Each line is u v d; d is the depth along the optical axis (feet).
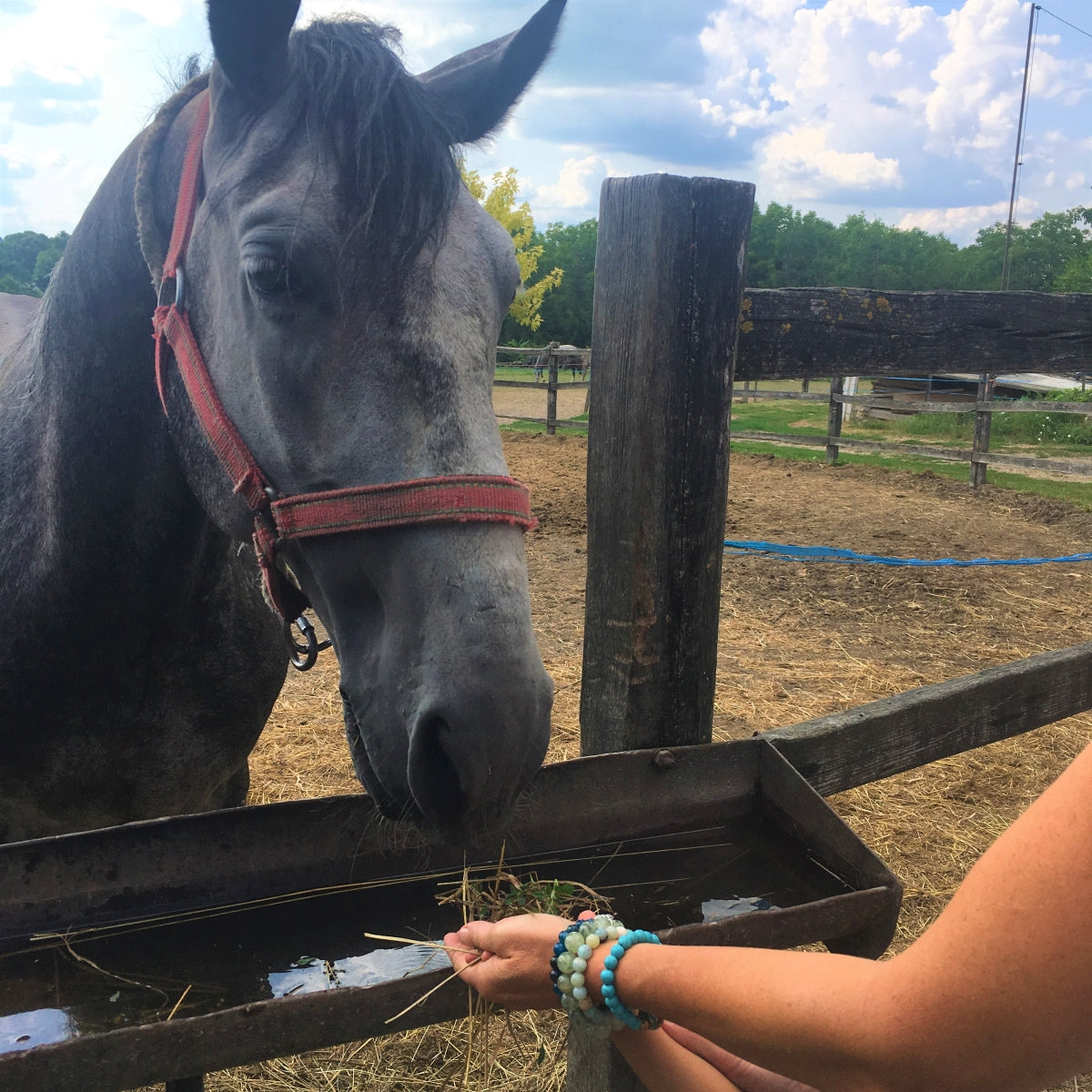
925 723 6.83
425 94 4.29
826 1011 2.65
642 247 5.06
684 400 5.24
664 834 5.23
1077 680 8.11
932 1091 2.53
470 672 3.64
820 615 18.08
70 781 5.95
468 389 4.08
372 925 4.56
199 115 4.86
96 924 4.17
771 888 4.86
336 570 4.09
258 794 10.43
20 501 5.84
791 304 6.34
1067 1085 6.82
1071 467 29.89
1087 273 143.13
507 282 4.57
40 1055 2.93
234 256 4.33
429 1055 6.86
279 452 4.25
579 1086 5.15
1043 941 2.28
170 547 5.58
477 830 3.75
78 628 5.57
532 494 29.60
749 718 12.96
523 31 5.40
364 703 3.95
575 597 18.65
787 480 34.78
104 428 5.35
